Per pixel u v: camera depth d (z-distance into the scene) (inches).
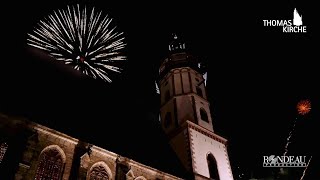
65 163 830.5
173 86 1596.9
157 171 1057.5
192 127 1381.6
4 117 792.3
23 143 763.4
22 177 714.2
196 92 1563.7
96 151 923.4
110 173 914.7
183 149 1328.7
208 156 1359.5
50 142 835.4
